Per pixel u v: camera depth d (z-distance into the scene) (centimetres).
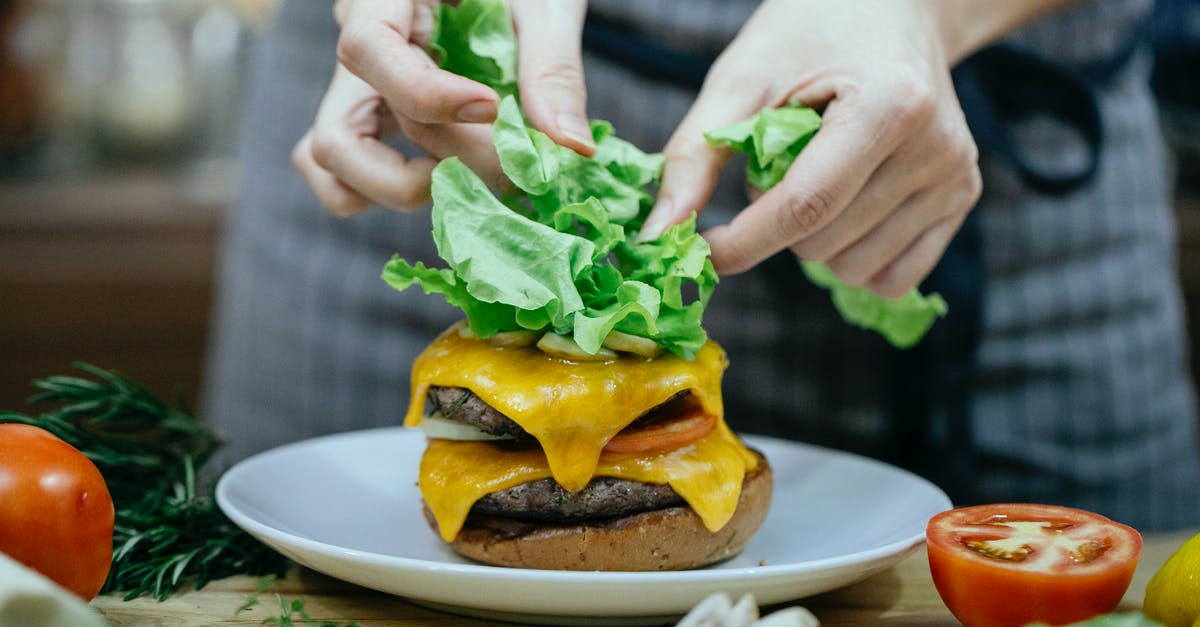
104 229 128
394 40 51
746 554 57
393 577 48
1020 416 79
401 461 64
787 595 49
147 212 129
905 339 68
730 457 55
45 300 127
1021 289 78
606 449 52
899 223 58
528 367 52
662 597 47
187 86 142
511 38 55
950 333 73
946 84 57
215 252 130
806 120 53
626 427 53
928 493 58
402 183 56
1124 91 79
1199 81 116
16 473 45
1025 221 77
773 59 55
